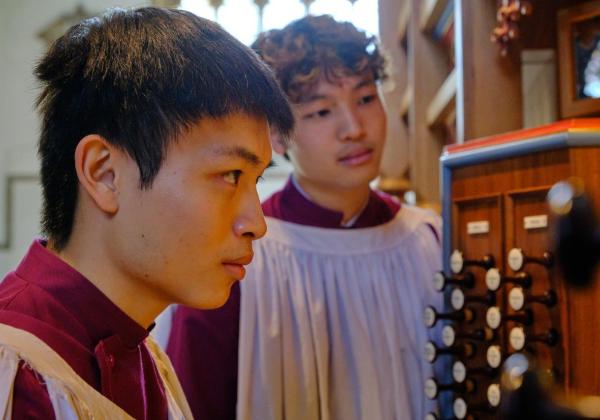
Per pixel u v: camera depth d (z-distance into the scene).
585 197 0.43
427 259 1.25
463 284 1.07
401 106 2.53
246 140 0.61
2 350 0.54
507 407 0.42
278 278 1.17
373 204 1.28
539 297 0.87
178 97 0.59
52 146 0.62
